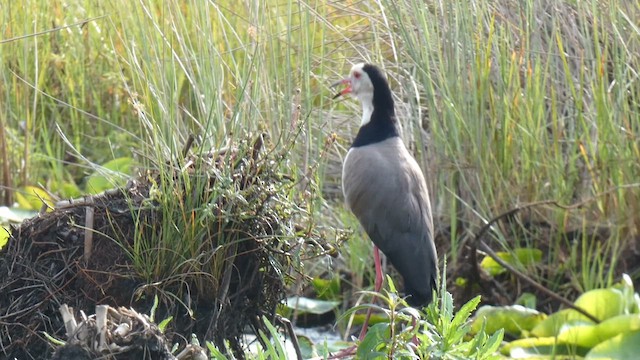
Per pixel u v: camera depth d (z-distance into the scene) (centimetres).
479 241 1145
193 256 779
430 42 1164
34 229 780
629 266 1149
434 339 701
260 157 809
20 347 757
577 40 1188
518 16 1188
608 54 1186
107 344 626
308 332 1128
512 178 1179
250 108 988
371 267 1191
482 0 1161
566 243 1177
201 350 661
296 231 845
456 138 1155
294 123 945
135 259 771
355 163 1066
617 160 1134
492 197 1158
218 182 774
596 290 1020
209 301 792
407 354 680
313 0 1244
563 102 1194
